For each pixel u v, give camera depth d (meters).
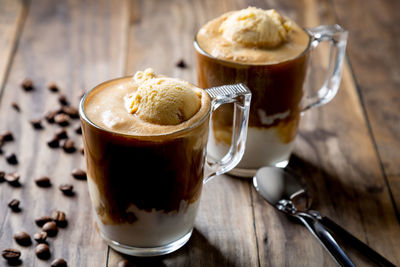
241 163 0.67
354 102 0.77
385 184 0.67
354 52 0.84
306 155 0.70
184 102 0.56
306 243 0.61
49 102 0.75
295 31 0.66
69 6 0.90
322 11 0.90
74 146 0.70
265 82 0.62
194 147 0.56
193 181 0.58
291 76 0.63
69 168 0.68
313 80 0.79
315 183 0.67
